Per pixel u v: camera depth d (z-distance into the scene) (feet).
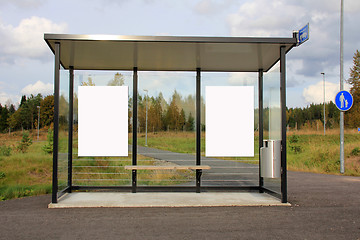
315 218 18.37
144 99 27.12
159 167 25.04
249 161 26.91
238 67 27.81
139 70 29.12
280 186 22.26
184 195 24.52
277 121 22.81
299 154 61.62
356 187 30.66
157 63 26.76
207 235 15.14
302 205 21.80
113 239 14.53
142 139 26.91
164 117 27.14
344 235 15.29
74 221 17.44
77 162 26.20
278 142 22.29
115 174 26.40
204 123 27.22
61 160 23.27
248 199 23.03
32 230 15.81
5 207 20.76
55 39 20.77
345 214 19.35
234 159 26.96
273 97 23.68
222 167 26.89
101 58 25.18
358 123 102.68
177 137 27.17
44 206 21.03
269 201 22.31
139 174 27.25
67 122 25.43
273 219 18.07
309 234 15.40
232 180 26.78
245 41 21.34
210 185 26.32
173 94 27.27
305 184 32.91
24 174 51.06
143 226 16.55
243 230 15.96
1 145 75.00
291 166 52.85
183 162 27.09
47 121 166.09
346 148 57.62
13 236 14.90
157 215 18.80
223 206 21.29
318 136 86.07
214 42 21.39
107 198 23.21
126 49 23.04
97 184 26.14
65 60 25.79
